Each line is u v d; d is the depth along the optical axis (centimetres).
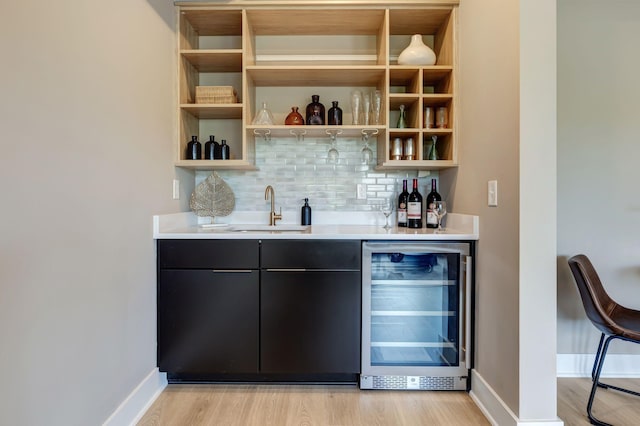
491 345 156
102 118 130
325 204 237
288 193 238
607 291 198
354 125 209
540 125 133
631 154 198
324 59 232
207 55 206
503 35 145
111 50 136
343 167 237
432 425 151
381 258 183
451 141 203
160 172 181
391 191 238
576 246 199
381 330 185
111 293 136
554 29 132
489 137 159
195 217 232
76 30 116
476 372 171
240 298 175
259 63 233
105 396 132
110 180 135
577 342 199
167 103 190
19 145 94
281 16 207
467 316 175
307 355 175
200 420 153
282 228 223
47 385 103
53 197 106
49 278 104
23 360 95
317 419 154
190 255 175
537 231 133
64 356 110
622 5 197
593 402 170
